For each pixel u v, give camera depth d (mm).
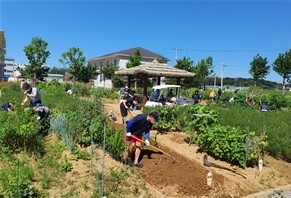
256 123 10023
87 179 5309
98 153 6203
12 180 4648
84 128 6523
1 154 5750
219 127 7215
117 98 20281
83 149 6297
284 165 7734
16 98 12148
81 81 32344
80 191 4969
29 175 5102
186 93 25359
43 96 14586
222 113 11664
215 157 7043
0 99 11930
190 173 5859
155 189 5324
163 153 6625
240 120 10320
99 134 6359
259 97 22781
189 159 6621
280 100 22875
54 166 5609
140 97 14891
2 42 40688
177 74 15547
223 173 6309
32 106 7266
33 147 6059
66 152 6129
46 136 6773
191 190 5387
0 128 5973
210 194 5418
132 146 6223
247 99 22609
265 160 7664
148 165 5984
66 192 4930
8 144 6043
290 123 11320
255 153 7051
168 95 15422
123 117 8883
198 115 7570
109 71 35656
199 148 7395
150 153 6523
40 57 28688
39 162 5715
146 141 6145
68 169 5531
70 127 6500
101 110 6926
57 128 6609
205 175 5891
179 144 7562
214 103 21844
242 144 6875
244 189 5895
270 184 6387
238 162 6820
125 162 5758
